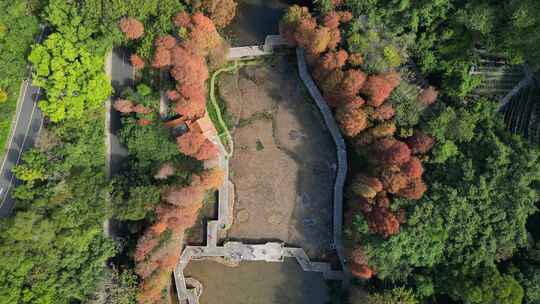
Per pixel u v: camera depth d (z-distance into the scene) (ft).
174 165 208.23
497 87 204.44
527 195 188.44
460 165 193.36
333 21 195.00
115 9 193.16
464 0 187.11
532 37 178.09
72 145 196.75
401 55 194.80
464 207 189.78
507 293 181.68
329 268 221.05
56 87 190.08
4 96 197.98
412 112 193.98
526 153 189.57
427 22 191.42
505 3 177.88
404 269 196.85
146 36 200.03
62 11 195.11
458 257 191.31
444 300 204.64
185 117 213.05
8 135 206.08
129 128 205.98
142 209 199.72
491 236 190.39
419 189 189.47
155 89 216.33
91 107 200.85
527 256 194.90
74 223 192.95
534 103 204.44
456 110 199.52
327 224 223.10
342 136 219.82
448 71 198.70
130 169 209.87
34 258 186.60
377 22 196.65
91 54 198.08
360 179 200.85
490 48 189.78
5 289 180.65
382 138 195.93
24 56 202.28
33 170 191.52
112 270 205.05
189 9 211.61
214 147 207.00
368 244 195.00
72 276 193.98
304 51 216.95
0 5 190.39
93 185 197.16
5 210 203.00
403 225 192.85
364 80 192.24
